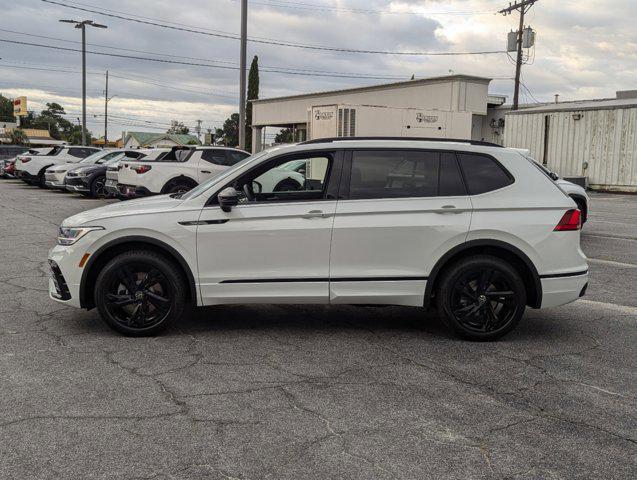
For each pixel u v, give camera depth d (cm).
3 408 394
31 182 2712
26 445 345
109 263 540
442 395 429
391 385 445
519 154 571
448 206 547
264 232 538
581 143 2766
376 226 540
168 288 547
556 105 3334
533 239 548
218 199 543
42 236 1186
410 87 3453
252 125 4909
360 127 2411
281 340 553
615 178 2664
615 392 440
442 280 552
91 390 426
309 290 546
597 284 809
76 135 11012
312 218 540
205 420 381
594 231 1353
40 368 468
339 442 354
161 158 1526
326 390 434
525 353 526
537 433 371
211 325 598
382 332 585
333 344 544
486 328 557
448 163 560
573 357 517
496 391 438
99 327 583
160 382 443
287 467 325
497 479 317
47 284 770
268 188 573
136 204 573
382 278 546
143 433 362
